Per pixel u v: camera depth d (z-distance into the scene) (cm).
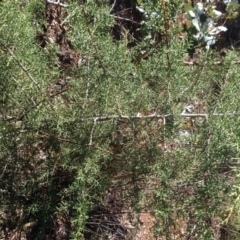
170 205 221
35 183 243
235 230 311
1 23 194
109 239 293
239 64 260
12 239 256
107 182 242
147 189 245
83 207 215
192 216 223
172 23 243
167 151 228
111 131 235
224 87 228
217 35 346
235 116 219
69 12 215
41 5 252
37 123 224
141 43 249
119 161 242
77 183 217
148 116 227
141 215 312
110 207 278
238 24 402
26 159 241
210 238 214
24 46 209
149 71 230
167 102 226
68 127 232
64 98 243
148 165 238
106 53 219
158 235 250
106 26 228
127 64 225
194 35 323
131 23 341
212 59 240
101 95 224
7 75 214
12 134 224
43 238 272
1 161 235
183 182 224
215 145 211
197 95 248
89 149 229
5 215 259
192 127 243
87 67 223
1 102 223
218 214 219
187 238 220
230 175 218
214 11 338
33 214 252
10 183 242
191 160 225
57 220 275
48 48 241
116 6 336
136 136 236
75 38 215
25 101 223
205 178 218
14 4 204
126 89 226
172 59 226
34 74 217
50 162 243
